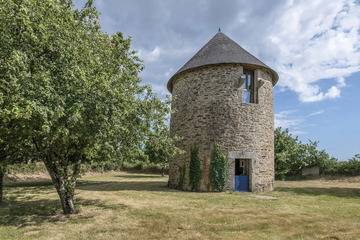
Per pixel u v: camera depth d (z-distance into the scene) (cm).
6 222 1031
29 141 1034
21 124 898
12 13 841
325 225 1004
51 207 1270
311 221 1055
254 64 1903
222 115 1880
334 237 880
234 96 1894
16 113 754
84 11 1162
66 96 913
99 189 1902
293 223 1025
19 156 1230
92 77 961
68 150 1130
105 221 1036
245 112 1898
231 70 1906
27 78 827
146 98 1202
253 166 1873
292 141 3509
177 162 2016
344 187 2317
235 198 1522
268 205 1335
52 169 1132
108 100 985
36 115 835
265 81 1998
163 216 1102
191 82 2003
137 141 1154
